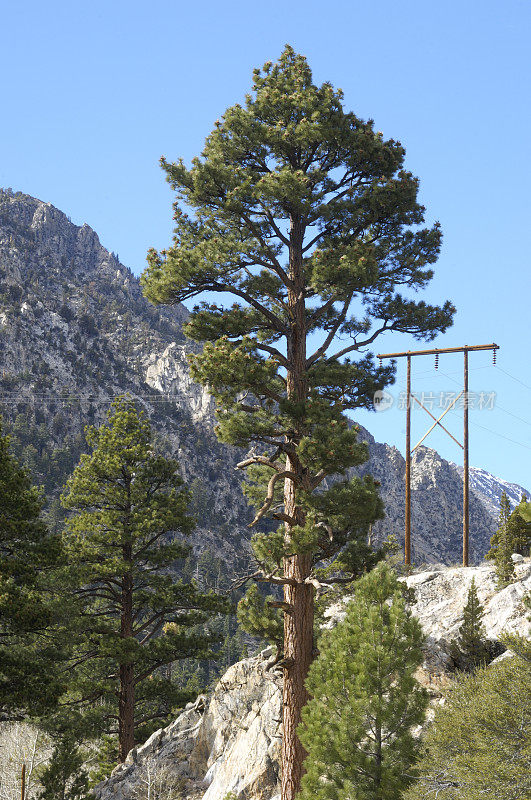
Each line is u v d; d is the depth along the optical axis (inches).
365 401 1088.8
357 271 941.8
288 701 914.1
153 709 1780.3
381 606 754.8
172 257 1013.2
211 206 1077.8
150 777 1157.7
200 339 1006.4
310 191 1026.7
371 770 681.0
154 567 1612.9
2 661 1049.5
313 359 1050.7
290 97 1042.1
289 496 984.9
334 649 762.2
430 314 1078.4
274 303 1139.3
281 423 975.0
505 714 592.4
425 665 1051.9
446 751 622.2
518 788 546.9
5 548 1128.8
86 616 1491.1
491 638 1082.7
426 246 1072.2
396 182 1023.6
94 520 1555.1
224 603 1626.5
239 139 1042.7
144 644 1665.8
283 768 896.3
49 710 1062.4
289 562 959.0
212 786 1082.7
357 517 936.3
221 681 1235.9
